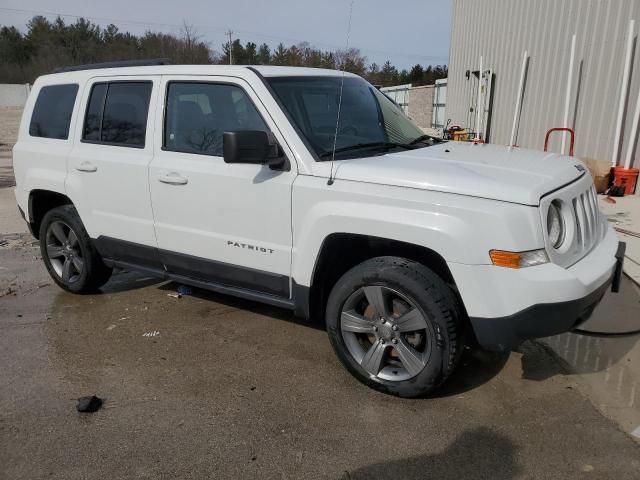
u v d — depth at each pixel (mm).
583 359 3852
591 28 10906
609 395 3408
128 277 5828
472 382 3586
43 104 5215
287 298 3789
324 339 4250
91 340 4312
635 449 2902
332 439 3035
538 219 2934
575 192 3320
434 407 3316
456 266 2998
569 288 2908
